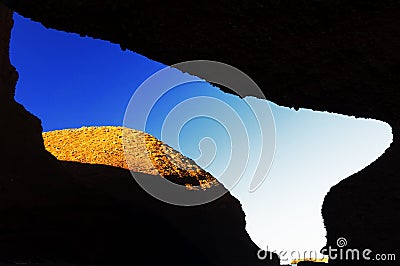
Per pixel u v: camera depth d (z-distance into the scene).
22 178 9.06
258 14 4.19
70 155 20.64
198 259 13.05
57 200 9.20
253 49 4.76
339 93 5.59
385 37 4.29
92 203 9.98
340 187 7.86
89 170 15.45
